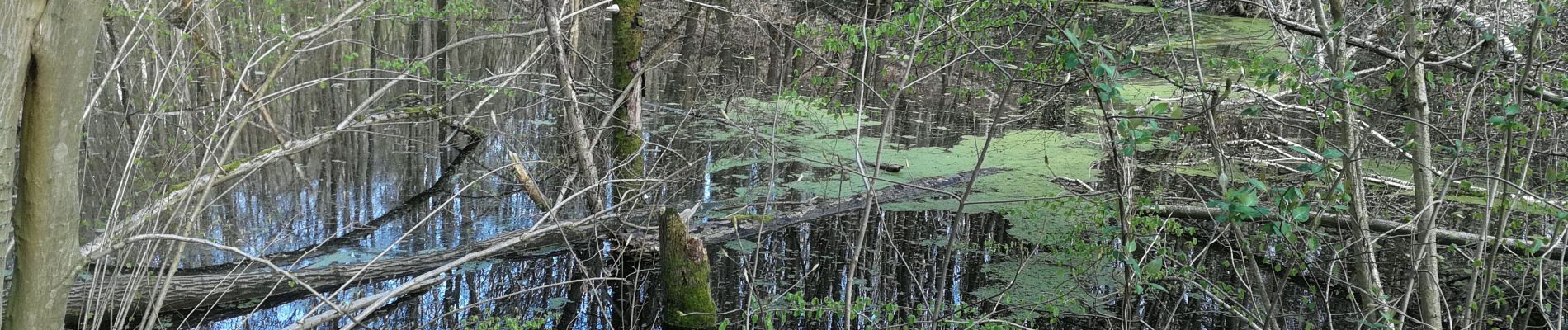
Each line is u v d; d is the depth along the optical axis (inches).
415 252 225.9
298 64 353.7
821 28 213.6
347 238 233.8
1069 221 246.8
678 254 188.1
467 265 217.5
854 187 286.2
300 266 206.1
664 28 536.1
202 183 194.9
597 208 232.5
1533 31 120.6
